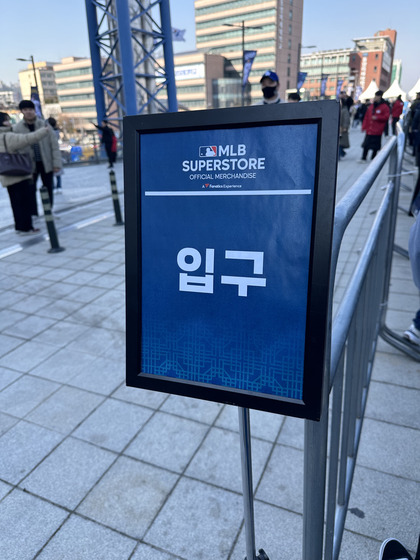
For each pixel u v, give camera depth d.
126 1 13.38
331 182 0.68
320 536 0.90
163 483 1.88
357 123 31.27
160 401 2.45
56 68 114.00
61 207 8.40
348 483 1.69
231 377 0.82
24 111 6.02
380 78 107.31
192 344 0.84
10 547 1.62
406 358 2.74
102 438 2.18
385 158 1.69
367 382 2.26
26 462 2.04
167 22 16.23
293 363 0.76
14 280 4.55
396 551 1.43
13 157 5.80
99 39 16.69
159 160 0.81
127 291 0.87
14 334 3.36
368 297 1.79
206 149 0.77
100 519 1.72
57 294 4.13
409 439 2.06
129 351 0.88
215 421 2.26
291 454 2.00
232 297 0.79
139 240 0.84
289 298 0.75
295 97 7.74
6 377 2.78
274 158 0.73
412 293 3.71
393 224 2.61
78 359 2.96
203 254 0.80
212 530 1.64
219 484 1.85
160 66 16.75
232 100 92.62
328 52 100.31
